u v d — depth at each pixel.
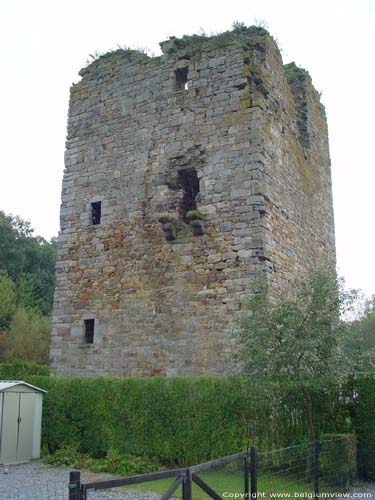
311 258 19.66
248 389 13.01
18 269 48.38
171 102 18.50
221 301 16.14
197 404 13.99
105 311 18.16
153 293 17.36
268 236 16.28
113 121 19.64
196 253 16.89
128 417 15.03
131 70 19.66
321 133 22.73
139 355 17.14
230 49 17.75
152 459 14.37
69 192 20.02
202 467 6.41
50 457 15.27
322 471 10.76
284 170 18.22
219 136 17.34
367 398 12.98
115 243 18.53
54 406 16.72
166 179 18.00
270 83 18.02
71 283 19.12
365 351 12.73
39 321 39.25
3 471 14.02
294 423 13.02
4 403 15.34
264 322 12.24
